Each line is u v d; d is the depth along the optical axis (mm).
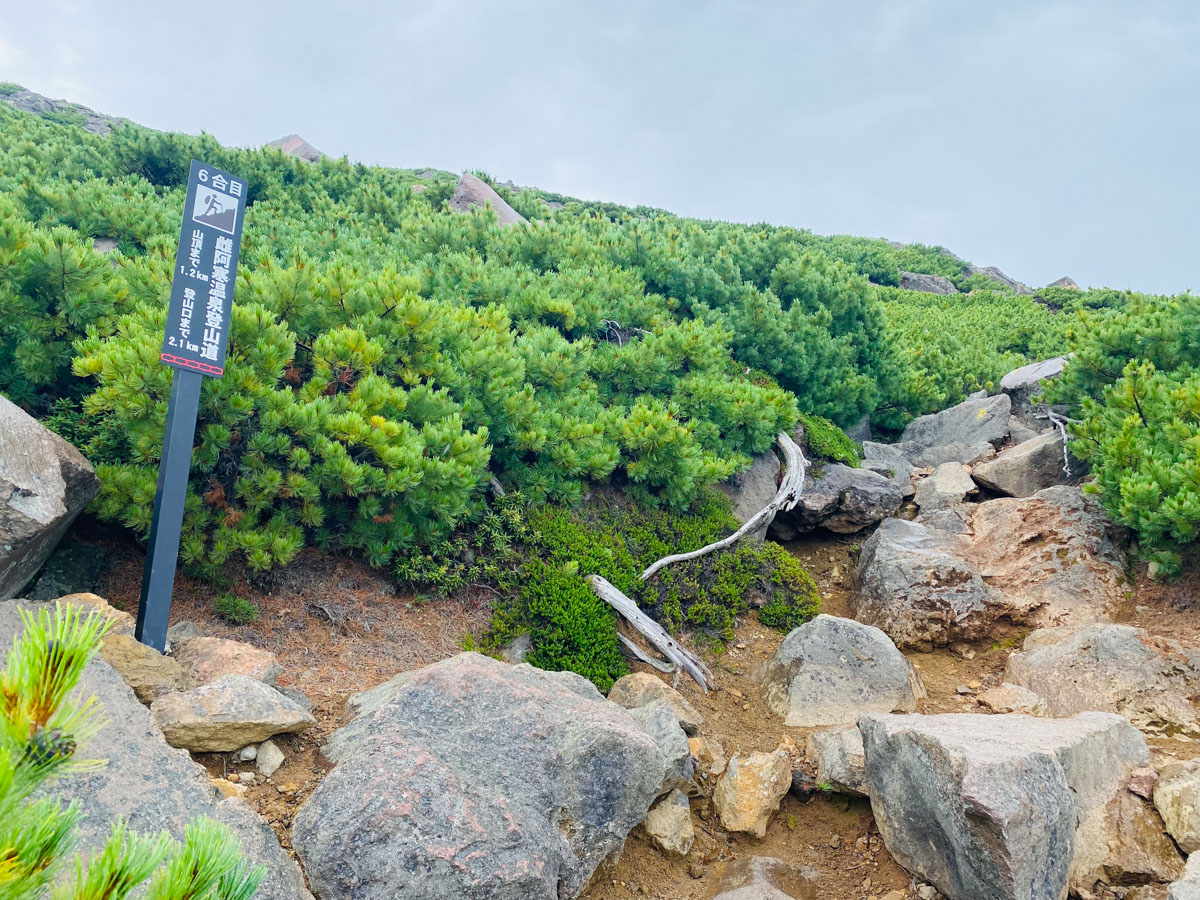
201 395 6648
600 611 8359
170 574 5754
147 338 6574
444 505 7848
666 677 8273
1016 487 12188
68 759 1722
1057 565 9492
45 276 7355
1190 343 11250
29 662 1677
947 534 10656
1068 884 5164
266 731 5223
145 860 1779
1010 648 8867
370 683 6598
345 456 7129
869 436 16281
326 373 7762
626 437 9758
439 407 8398
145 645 5508
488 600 8312
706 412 11406
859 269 37469
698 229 17266
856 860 5977
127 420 6723
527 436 9016
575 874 5008
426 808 4520
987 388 18516
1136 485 8500
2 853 1604
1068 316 27750
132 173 17500
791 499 11391
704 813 6402
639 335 13023
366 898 4199
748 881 5590
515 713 5578
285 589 7500
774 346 14227
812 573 11289
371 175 21344
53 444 5746
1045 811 4930
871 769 6062
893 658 7980
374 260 12312
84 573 6598
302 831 4480
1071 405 13250
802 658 8117
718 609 9383
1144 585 8977
